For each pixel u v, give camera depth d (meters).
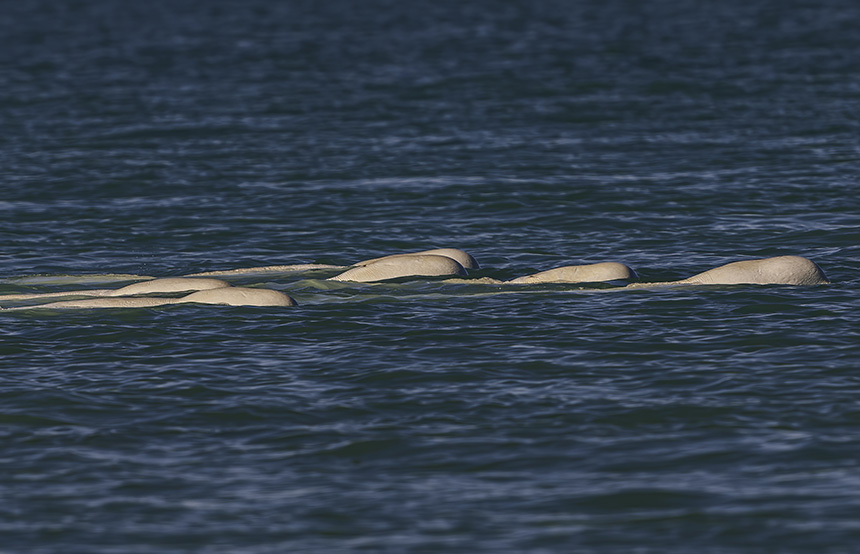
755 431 57.94
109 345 73.19
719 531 47.97
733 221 110.88
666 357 69.06
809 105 179.75
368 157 146.62
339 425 59.94
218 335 74.94
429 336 74.06
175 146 156.62
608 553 46.38
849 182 126.62
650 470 53.97
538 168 138.25
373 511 50.41
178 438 58.66
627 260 97.56
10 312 80.44
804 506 49.84
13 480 53.88
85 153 152.12
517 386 64.88
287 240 107.44
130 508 50.97
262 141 159.00
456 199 122.81
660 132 161.62
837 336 72.06
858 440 56.50
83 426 60.12
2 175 138.25
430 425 59.69
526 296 83.75
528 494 51.81
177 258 101.44
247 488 52.91
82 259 101.44
